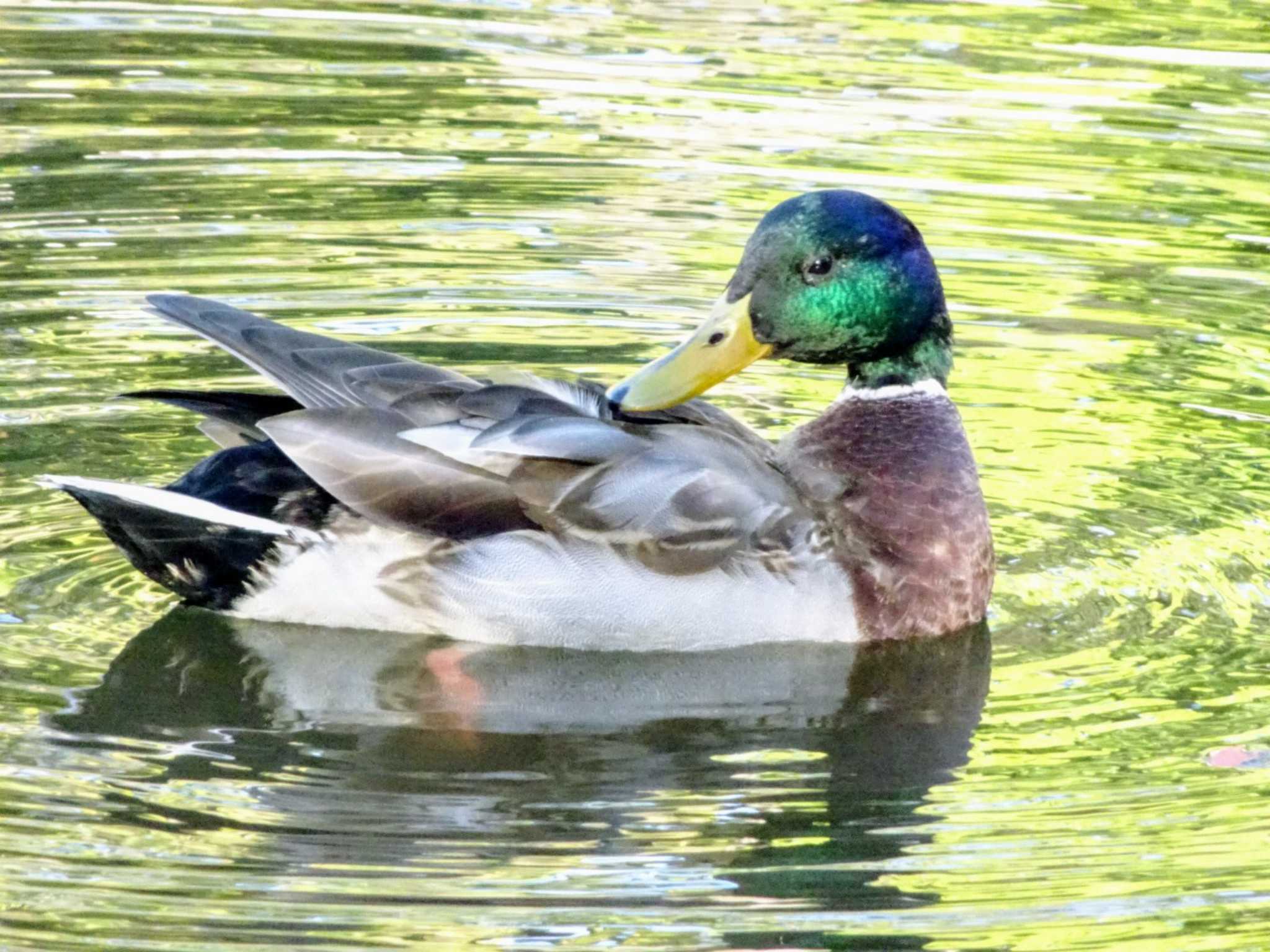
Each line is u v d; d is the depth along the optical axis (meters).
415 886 8.57
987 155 18.78
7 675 10.53
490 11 22.62
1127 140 19.27
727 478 11.17
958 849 8.97
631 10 22.80
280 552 11.12
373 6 22.64
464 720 10.31
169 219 16.88
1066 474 13.30
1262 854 8.88
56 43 20.97
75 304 15.23
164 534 11.07
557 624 11.07
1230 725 10.18
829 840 9.04
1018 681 10.81
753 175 18.11
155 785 9.43
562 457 10.95
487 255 16.45
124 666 10.72
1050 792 9.52
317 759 9.79
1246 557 12.17
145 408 13.73
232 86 19.98
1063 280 16.41
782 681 10.85
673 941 8.16
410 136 18.91
